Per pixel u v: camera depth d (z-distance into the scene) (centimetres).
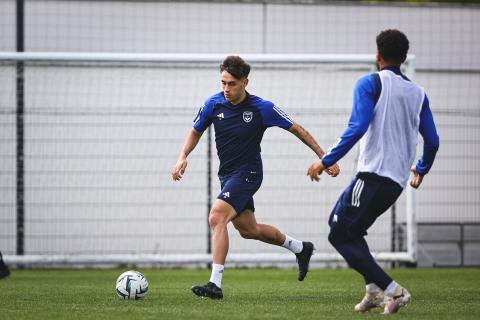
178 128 4466
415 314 1903
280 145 4472
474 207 4566
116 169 4422
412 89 1786
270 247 4431
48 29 4491
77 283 3189
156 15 4538
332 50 4603
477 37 4688
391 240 4450
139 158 4441
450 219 4547
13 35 4459
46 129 4384
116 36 4528
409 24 4653
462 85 4681
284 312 1928
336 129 4509
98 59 4088
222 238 2194
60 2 4506
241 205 2261
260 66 4406
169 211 4428
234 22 4559
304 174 4475
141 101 4453
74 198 4391
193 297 2422
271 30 4575
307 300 2342
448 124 4556
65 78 4409
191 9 4547
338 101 4531
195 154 4438
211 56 4125
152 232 4422
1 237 4284
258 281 3350
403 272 4000
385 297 1827
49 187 4369
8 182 4312
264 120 2298
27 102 4400
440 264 4578
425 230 4581
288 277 3631
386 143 1756
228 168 2323
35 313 1938
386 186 1755
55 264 4153
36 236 4350
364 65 4316
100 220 4400
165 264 4538
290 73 4506
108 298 2392
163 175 4444
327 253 4191
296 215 4469
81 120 4416
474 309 2055
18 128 4228
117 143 4434
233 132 2294
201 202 4434
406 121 1778
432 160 1883
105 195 4409
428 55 4666
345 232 1788
